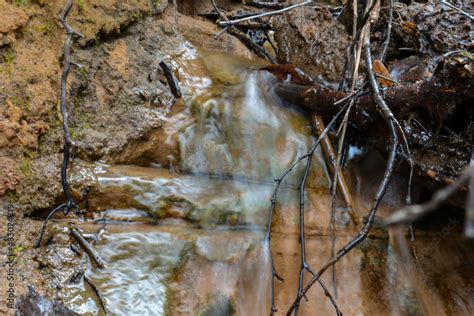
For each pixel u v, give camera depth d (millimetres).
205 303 3018
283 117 3789
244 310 3119
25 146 2969
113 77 3609
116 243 3006
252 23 5031
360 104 3576
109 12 3752
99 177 3205
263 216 3389
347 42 4402
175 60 3986
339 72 4270
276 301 3221
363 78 4074
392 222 1007
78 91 3428
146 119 3543
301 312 3213
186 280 3033
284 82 3924
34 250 2820
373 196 3678
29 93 3078
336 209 3506
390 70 4043
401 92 3402
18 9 3260
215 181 3488
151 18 4105
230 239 3209
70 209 3104
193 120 3652
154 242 3049
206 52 4289
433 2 4332
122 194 3207
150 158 3508
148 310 2879
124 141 3439
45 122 3150
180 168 3512
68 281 2826
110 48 3732
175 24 4289
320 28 4480
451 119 3432
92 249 2955
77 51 3504
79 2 3604
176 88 3703
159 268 3006
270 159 3588
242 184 3498
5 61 3102
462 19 3938
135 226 3141
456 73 3109
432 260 3564
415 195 3650
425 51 3963
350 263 3389
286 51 4527
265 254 3264
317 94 3721
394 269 3461
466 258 3607
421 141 3375
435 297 3469
